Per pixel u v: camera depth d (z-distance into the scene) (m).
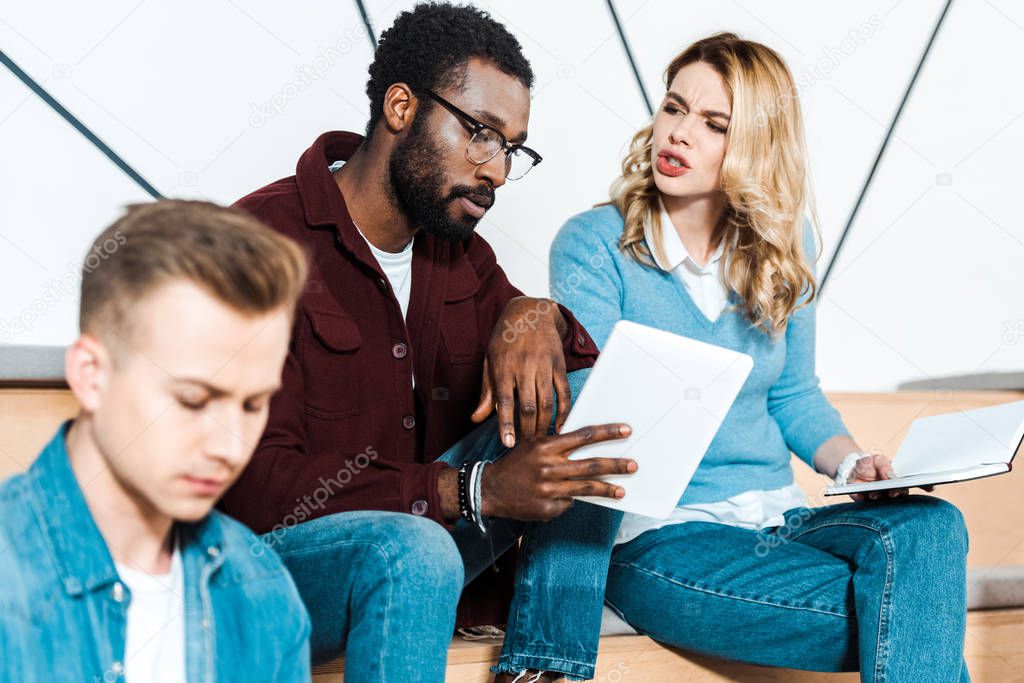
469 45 1.24
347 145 1.35
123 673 0.71
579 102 2.15
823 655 1.27
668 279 1.47
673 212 1.47
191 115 1.81
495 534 1.23
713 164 1.42
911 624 1.20
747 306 1.46
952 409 2.24
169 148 1.79
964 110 2.46
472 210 1.26
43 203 1.68
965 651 1.56
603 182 2.20
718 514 1.38
